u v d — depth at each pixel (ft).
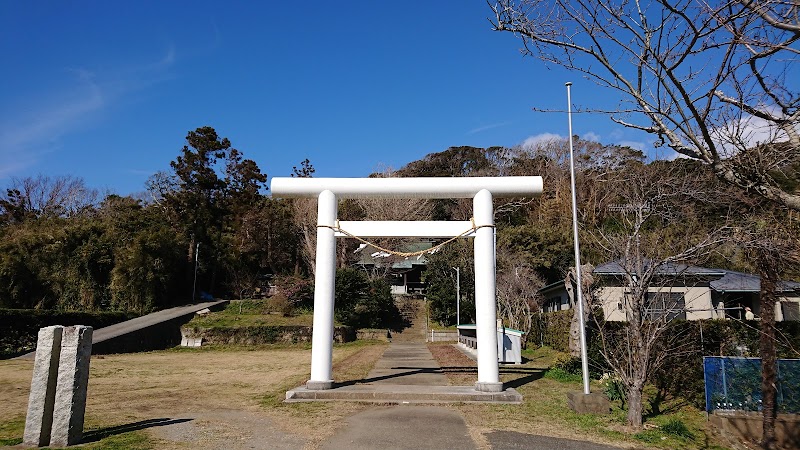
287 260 138.51
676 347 31.17
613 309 47.44
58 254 107.24
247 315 104.37
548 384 40.19
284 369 54.70
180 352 79.92
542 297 90.02
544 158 140.87
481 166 171.32
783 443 25.32
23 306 99.45
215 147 144.25
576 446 23.31
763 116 15.61
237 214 146.82
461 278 117.70
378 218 127.85
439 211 150.41
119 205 153.38
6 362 57.93
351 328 101.81
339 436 24.29
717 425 27.30
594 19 16.88
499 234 111.96
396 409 30.73
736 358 28.71
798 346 31.45
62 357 22.68
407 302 130.41
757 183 15.25
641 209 30.63
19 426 26.11
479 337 35.29
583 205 71.20
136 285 108.88
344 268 115.75
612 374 37.55
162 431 24.91
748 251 24.14
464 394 33.22
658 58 15.51
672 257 26.68
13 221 140.56
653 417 29.27
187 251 131.23
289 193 37.50
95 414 29.32
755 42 14.28
